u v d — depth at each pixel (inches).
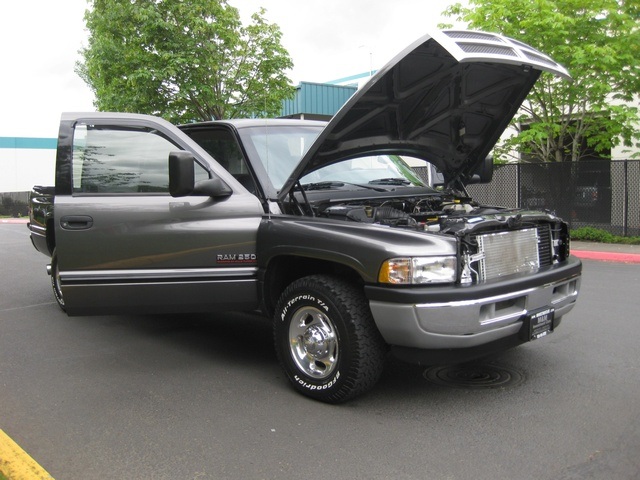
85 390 178.2
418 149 213.9
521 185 591.8
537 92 525.7
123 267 183.8
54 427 152.4
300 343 170.6
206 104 555.2
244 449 138.8
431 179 272.8
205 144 215.8
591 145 584.4
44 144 1627.7
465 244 153.1
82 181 186.4
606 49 471.5
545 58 176.4
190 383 182.9
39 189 294.4
